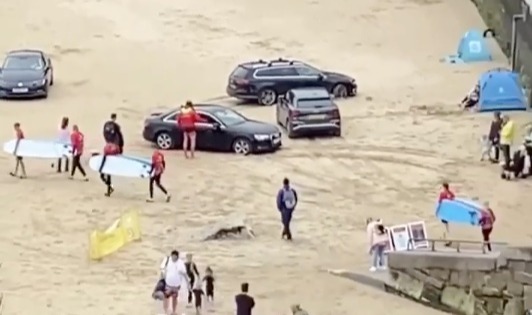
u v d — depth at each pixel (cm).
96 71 11119
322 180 7838
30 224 6925
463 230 6856
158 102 10094
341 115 9438
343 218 7119
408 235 6344
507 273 6066
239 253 6531
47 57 10931
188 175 7875
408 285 6109
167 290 5562
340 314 5769
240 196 7488
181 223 6969
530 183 7731
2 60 11306
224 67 11212
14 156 8244
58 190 7525
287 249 6600
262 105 9938
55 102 10044
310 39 12006
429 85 10438
